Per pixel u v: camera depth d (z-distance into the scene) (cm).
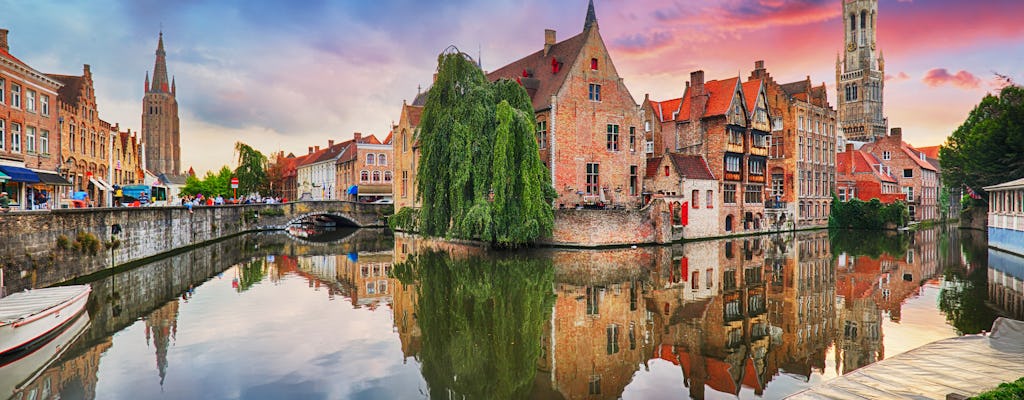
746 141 4894
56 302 1513
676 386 1195
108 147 4600
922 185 7406
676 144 4997
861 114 11244
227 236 4797
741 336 1562
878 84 11381
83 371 1272
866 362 1309
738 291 2192
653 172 4644
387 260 3250
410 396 1149
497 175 3100
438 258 3275
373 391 1174
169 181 10794
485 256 3316
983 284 2283
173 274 2683
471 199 3247
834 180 6256
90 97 4200
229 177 8275
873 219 5931
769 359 1359
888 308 1859
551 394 1162
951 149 5997
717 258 3216
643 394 1148
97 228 2441
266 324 1709
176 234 3516
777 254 3422
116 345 1474
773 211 5328
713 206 4634
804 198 5778
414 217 3453
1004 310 1791
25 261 1891
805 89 5922
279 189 10812
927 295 2064
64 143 3672
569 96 4197
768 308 1894
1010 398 773
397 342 1524
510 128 3158
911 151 8194
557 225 3784
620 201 4466
